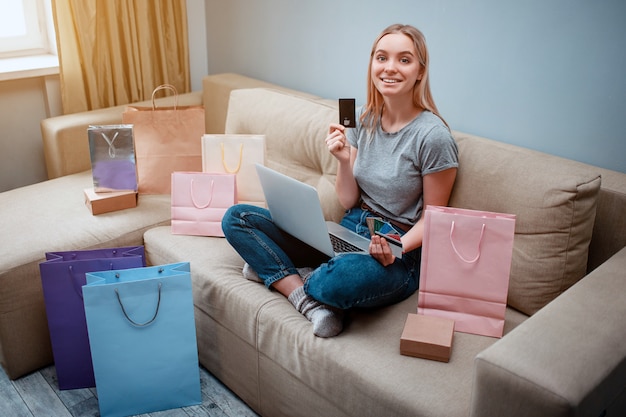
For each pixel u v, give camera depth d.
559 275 1.71
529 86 2.09
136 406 1.92
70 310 1.98
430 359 1.57
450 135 1.82
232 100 2.59
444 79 2.32
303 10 2.73
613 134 1.95
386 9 2.40
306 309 1.74
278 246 1.94
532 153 1.91
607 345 1.33
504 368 1.26
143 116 2.46
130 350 1.87
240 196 2.34
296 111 2.36
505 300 1.65
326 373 1.62
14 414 1.96
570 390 1.20
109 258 1.94
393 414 1.48
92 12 2.81
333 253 1.80
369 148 1.96
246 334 1.86
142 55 3.03
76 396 2.04
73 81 2.91
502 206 1.78
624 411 1.44
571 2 1.92
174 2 3.08
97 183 2.37
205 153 2.33
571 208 1.68
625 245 1.78
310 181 2.31
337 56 2.67
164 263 2.17
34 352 2.13
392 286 1.75
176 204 2.22
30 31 3.01
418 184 1.88
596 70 1.92
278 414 1.86
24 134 2.97
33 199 2.42
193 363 1.93
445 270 1.69
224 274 1.97
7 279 2.00
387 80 1.82
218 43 3.24
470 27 2.18
